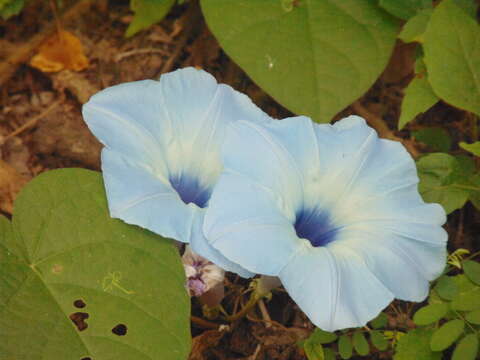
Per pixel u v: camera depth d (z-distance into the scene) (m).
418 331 0.23
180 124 0.21
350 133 0.20
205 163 0.21
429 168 0.25
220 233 0.17
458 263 0.24
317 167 0.20
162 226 0.18
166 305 0.20
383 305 0.18
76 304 0.20
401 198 0.20
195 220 0.19
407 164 0.20
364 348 0.23
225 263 0.18
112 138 0.19
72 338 0.19
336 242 0.19
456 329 0.21
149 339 0.19
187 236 0.18
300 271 0.18
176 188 0.21
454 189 0.24
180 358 0.19
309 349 0.23
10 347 0.19
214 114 0.21
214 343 0.25
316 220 0.20
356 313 0.18
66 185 0.21
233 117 0.21
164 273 0.20
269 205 0.18
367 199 0.20
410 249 0.19
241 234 0.17
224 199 0.18
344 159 0.20
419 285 0.19
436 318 0.21
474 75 0.25
